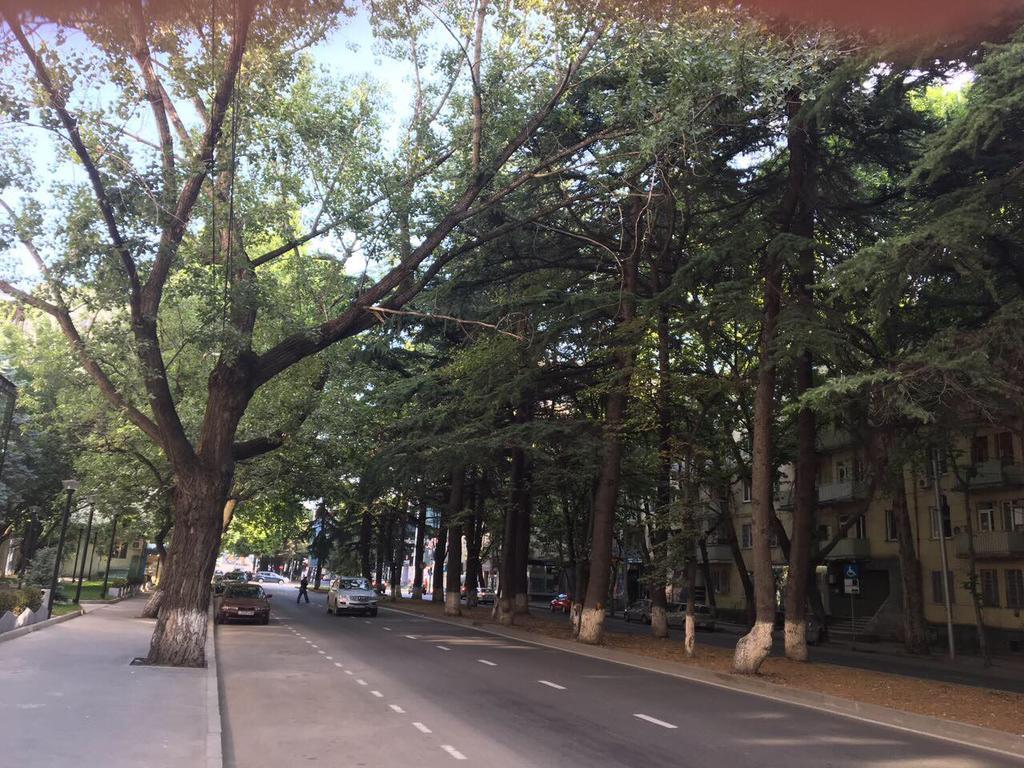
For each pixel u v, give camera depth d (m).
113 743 7.45
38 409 28.53
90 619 23.70
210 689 11.22
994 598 31.62
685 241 22.67
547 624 32.72
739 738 9.60
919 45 11.67
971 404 13.51
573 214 21.31
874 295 13.09
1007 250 14.38
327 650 18.78
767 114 17.38
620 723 10.26
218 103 13.48
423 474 30.30
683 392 19.95
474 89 17.06
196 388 23.97
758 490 17.48
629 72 15.34
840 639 35.62
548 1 14.66
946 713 11.87
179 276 15.72
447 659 17.61
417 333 29.95
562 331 23.69
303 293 19.27
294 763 7.57
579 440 24.22
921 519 35.88
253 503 34.78
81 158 12.34
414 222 18.45
